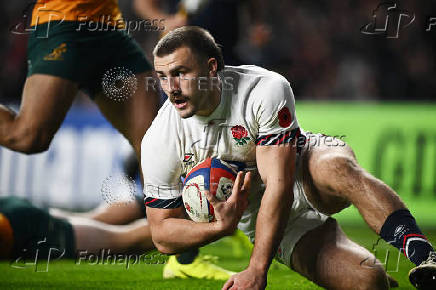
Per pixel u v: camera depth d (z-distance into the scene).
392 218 8.70
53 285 11.49
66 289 11.10
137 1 20.09
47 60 12.15
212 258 12.88
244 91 8.77
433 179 23.08
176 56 8.25
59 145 25.53
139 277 12.55
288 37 34.84
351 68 34.38
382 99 34.16
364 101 33.78
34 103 12.05
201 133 8.91
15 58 31.20
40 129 12.13
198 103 8.51
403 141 23.64
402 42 34.19
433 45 34.09
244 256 16.06
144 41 24.38
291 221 9.80
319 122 24.69
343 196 9.17
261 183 9.67
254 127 8.80
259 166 8.77
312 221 9.77
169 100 9.08
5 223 11.92
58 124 12.38
